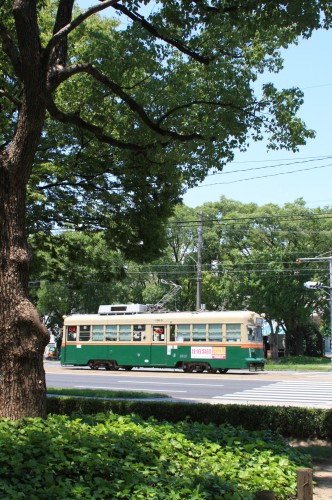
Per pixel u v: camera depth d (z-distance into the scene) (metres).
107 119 15.23
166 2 11.60
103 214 17.67
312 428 12.73
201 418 13.56
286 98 13.38
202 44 13.02
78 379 29.98
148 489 6.40
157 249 17.97
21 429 7.90
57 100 15.56
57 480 6.40
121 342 36.06
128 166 16.17
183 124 14.03
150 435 8.52
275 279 50.19
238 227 53.59
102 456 6.96
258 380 29.05
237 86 13.51
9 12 13.42
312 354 60.22
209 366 33.31
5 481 6.07
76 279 19.78
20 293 9.16
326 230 52.56
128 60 13.49
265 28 10.71
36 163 16.47
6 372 8.95
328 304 53.38
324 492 8.73
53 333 64.75
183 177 14.77
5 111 14.76
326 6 10.14
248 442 9.47
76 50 15.09
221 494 6.71
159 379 29.56
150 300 54.47
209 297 54.06
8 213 9.35
